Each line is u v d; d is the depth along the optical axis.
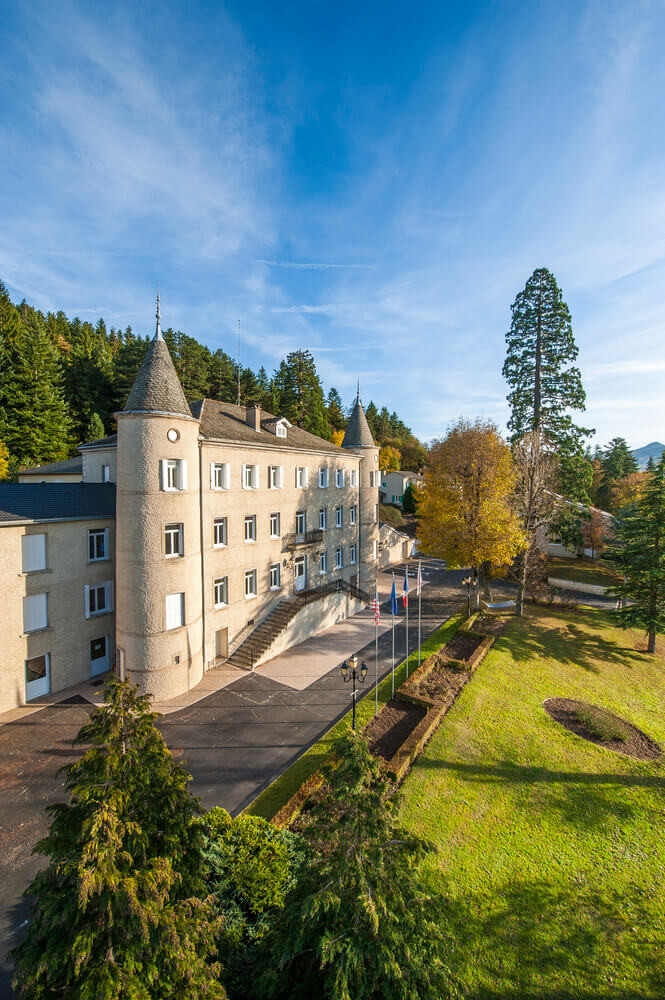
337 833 5.76
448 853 11.70
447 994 5.57
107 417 61.91
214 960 6.96
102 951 4.92
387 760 15.36
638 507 25.70
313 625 28.66
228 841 10.39
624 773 15.03
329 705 19.66
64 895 5.15
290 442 29.38
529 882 11.00
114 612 22.48
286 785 14.30
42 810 13.28
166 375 20.20
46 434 49.91
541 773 14.93
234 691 20.92
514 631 27.69
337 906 5.20
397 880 5.79
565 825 12.82
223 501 23.42
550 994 8.64
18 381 49.62
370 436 38.84
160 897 5.29
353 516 37.31
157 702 19.80
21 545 18.73
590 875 11.27
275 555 27.52
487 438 29.58
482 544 28.20
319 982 5.55
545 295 42.41
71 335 93.25
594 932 9.87
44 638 19.53
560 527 43.09
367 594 37.72
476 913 10.16
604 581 40.28
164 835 6.12
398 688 20.72
